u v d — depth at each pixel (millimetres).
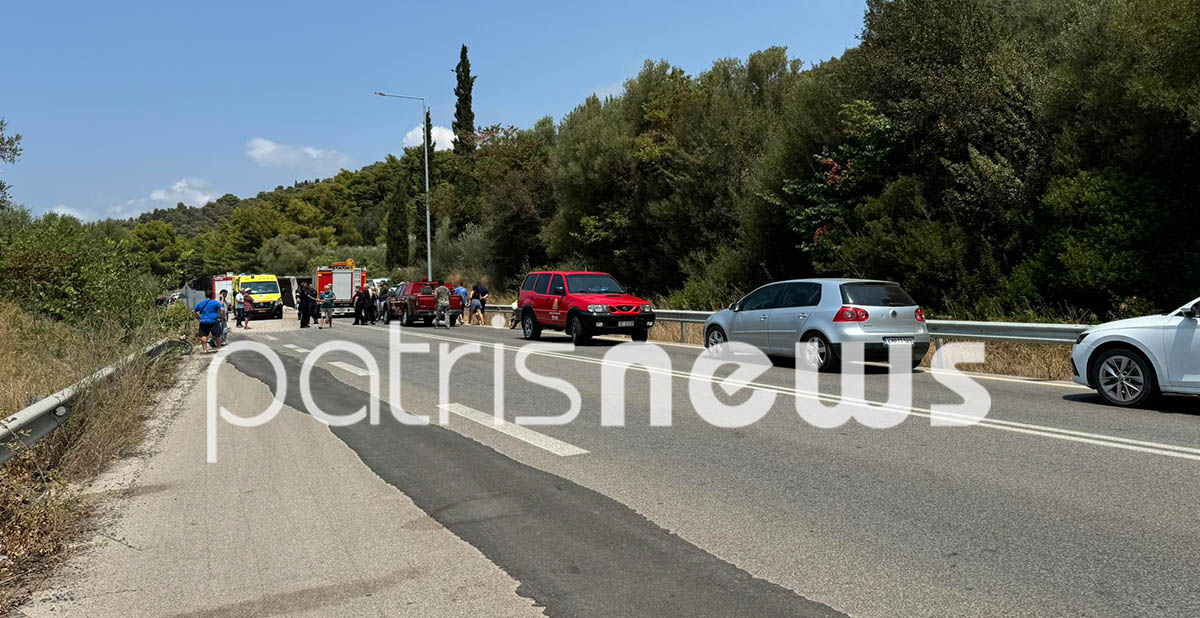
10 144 12812
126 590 4312
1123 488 5633
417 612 3916
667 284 30688
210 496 6184
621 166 32094
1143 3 13312
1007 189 16391
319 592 4207
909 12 19250
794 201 22328
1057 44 18328
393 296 35656
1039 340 12086
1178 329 8469
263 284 49094
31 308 15586
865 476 6211
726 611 3830
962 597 3916
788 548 4668
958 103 17781
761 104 30703
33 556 4859
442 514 5523
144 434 8781
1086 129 15500
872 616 3730
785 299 13625
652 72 33719
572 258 34844
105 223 20000
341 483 6465
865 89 20281
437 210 55375
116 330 12797
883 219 18406
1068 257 14461
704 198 28641
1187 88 12750
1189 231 14133
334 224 131375
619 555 4629
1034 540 4668
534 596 4074
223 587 4312
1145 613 3689
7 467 5898
